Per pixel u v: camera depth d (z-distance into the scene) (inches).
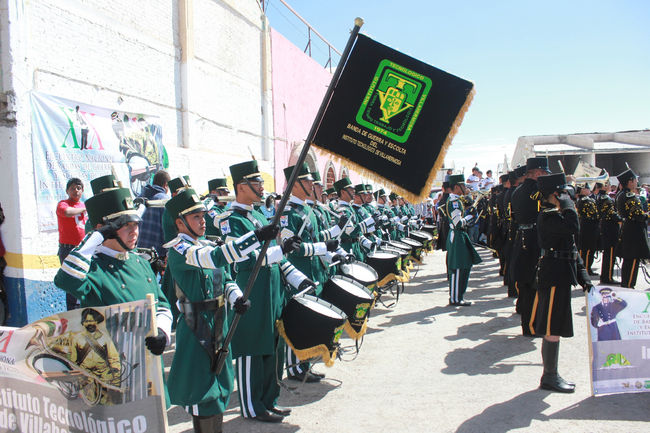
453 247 315.3
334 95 133.0
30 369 108.9
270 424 156.6
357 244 303.9
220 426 132.4
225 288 137.3
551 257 173.6
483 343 235.6
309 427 153.7
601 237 383.2
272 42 539.5
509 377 190.4
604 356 164.4
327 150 133.0
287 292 177.6
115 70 304.5
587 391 174.1
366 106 131.8
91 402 106.3
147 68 336.2
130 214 117.0
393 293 336.5
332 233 208.8
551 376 176.6
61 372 107.3
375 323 279.9
